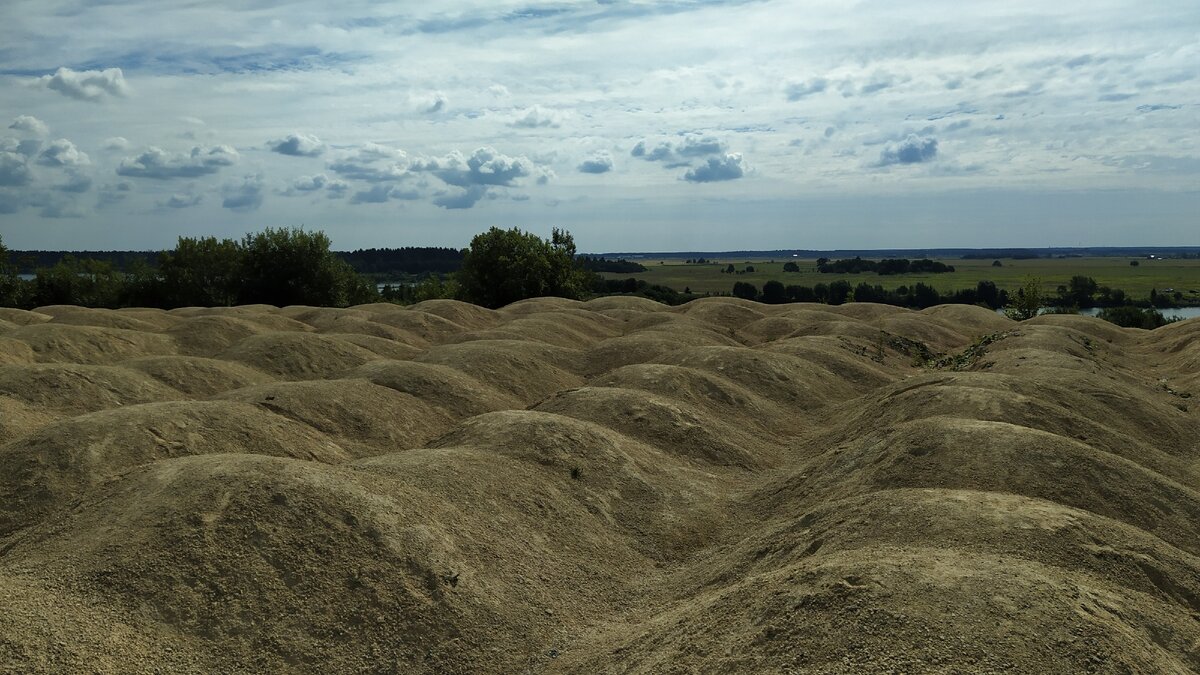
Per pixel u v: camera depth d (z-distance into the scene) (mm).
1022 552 12438
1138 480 16938
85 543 13680
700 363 34750
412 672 12195
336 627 12531
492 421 22516
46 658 10516
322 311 58500
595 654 12445
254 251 77625
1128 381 34062
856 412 27938
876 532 13875
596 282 97438
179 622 12062
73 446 19281
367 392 27609
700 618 11891
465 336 44969
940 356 46719
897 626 9820
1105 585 11750
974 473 17031
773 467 24250
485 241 79750
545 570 15523
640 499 19734
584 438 21656
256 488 14641
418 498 16156
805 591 10961
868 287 117812
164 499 14547
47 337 35469
